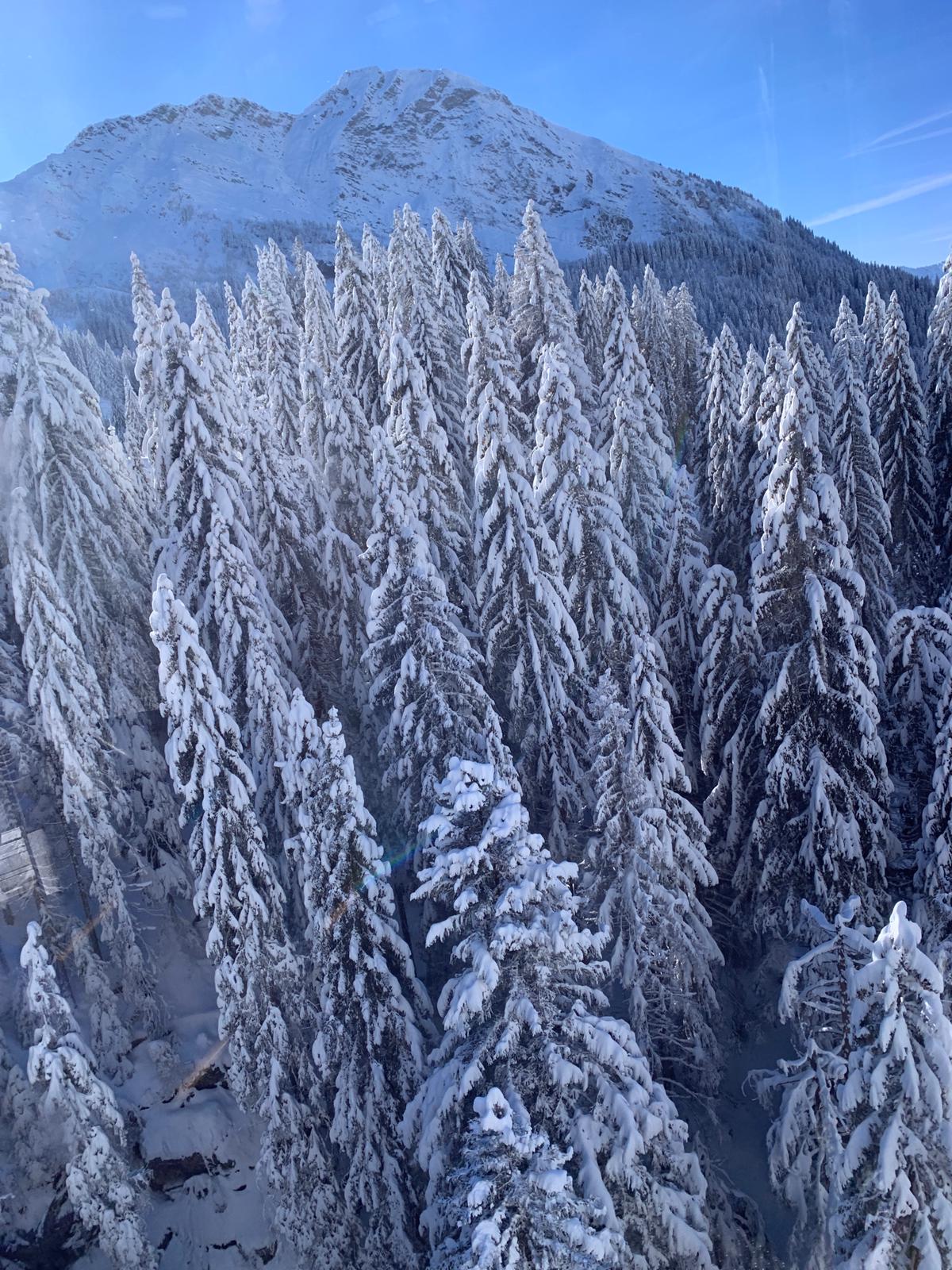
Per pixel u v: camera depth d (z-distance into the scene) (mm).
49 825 22781
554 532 21453
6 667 21375
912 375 30203
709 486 33625
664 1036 16375
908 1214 9320
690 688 22266
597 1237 9656
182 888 22828
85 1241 17953
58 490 21203
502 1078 11125
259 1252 18234
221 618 19562
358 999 14891
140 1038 20672
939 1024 9031
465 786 11305
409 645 18219
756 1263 15000
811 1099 11703
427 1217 12078
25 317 20938
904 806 20688
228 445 21297
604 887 16891
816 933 16719
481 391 20844
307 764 14273
